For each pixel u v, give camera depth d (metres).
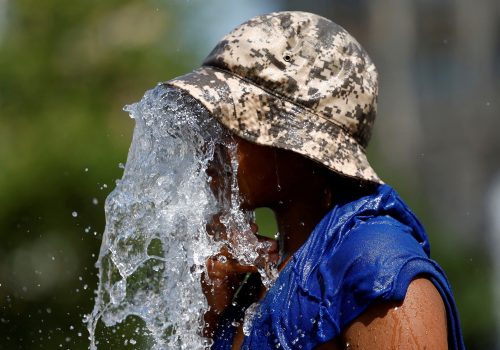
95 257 19.98
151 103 7.28
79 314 19.70
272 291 6.82
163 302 7.57
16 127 21.30
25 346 19.53
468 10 49.56
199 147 7.16
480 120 48.28
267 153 7.08
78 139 20.75
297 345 6.56
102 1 22.34
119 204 7.43
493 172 46.88
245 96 6.99
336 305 6.49
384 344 6.30
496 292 31.77
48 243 20.03
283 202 7.24
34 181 20.20
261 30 7.14
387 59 49.41
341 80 7.10
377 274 6.37
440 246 31.56
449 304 6.57
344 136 7.08
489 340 30.81
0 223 19.89
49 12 22.20
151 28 22.56
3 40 22.17
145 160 7.36
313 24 7.21
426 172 46.84
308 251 6.77
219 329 7.37
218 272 7.34
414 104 48.84
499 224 41.66
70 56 22.17
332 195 7.25
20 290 19.84
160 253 7.94
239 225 7.17
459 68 49.53
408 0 49.62
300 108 7.02
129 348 11.58
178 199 7.24
